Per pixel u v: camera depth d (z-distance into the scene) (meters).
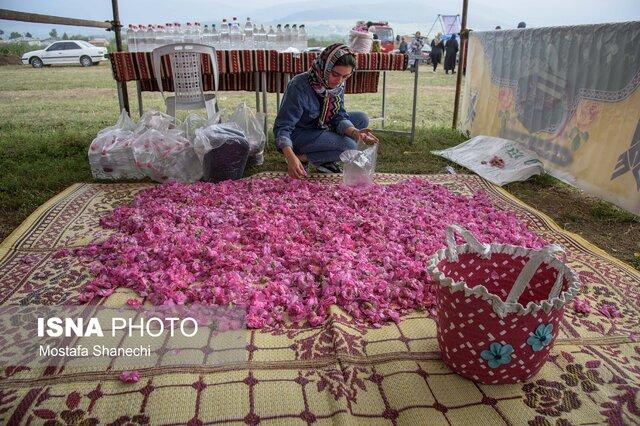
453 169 4.75
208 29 5.25
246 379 1.80
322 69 3.90
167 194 3.66
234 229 3.03
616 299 2.45
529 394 1.77
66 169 4.52
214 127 4.08
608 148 3.73
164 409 1.66
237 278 2.41
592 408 1.71
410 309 2.30
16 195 3.83
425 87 13.41
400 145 5.74
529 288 1.99
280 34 5.45
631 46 3.47
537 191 4.30
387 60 5.38
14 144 5.39
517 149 4.81
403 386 1.79
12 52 22.80
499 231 3.10
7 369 1.83
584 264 2.81
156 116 4.30
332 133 4.21
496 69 5.50
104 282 2.42
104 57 21.39
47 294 2.35
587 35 3.93
